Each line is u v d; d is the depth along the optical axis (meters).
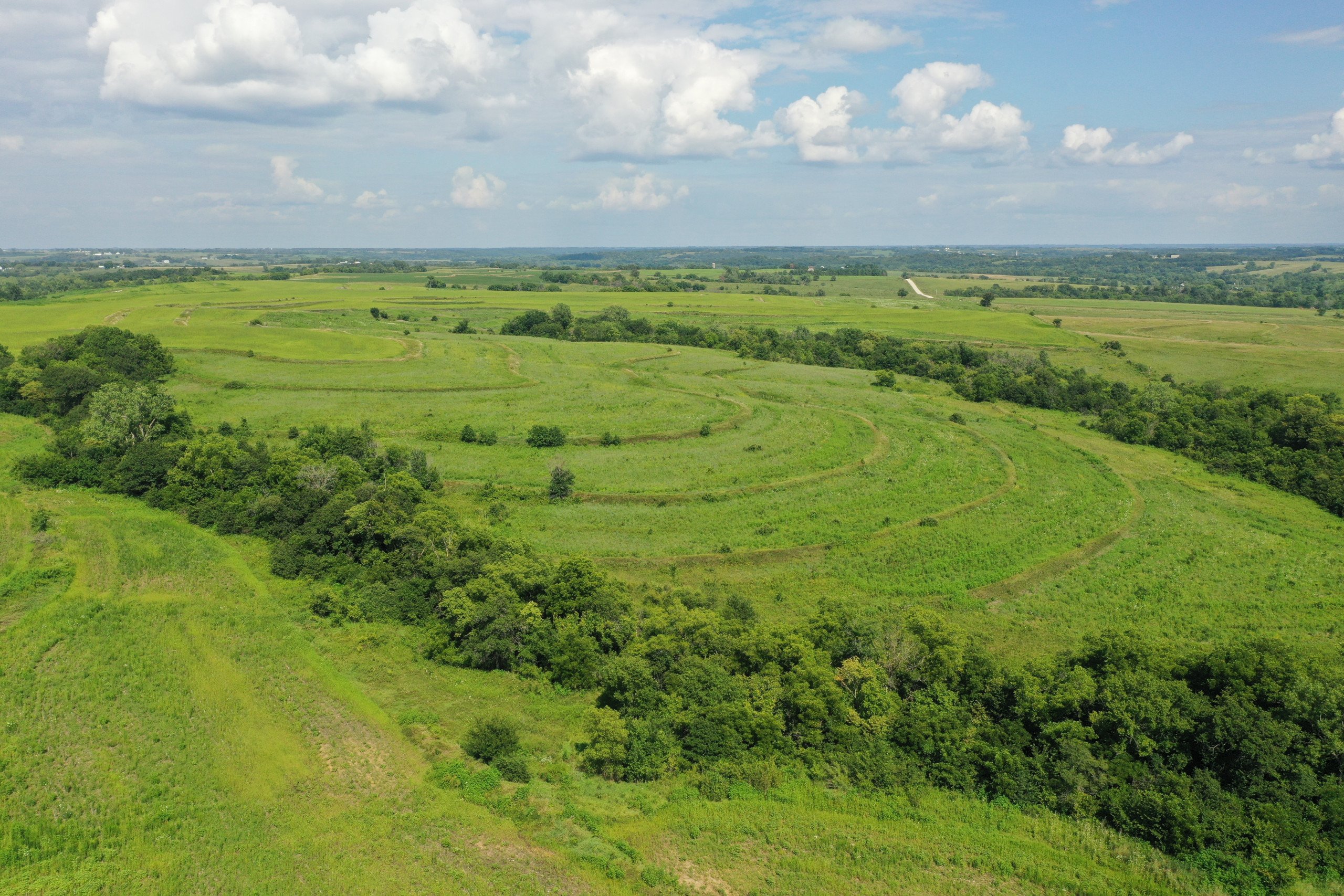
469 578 59.38
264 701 46.59
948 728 42.56
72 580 60.88
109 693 46.19
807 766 42.34
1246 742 38.53
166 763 40.75
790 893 34.00
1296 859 35.12
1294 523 86.50
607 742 42.00
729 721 43.28
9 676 47.38
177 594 59.78
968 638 50.03
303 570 65.50
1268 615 64.19
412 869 34.22
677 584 67.56
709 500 87.50
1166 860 35.88
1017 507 87.19
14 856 33.75
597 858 35.28
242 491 77.38
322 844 35.44
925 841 37.16
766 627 51.09
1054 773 40.16
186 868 33.81
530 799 39.44
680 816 38.50
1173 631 61.34
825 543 75.56
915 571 70.62
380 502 68.50
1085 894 34.12
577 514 82.50
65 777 39.00
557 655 52.06
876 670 46.44
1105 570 72.38
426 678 51.34
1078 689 43.16
